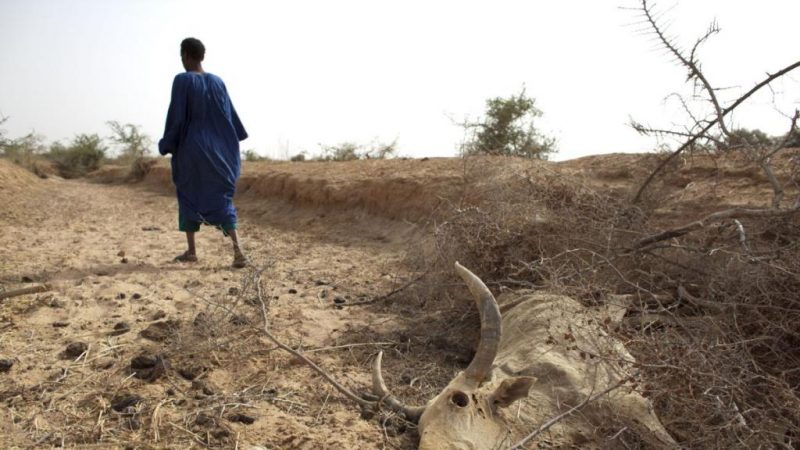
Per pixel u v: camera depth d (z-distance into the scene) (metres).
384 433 3.29
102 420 3.34
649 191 5.90
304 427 3.35
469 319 5.05
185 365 4.07
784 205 5.34
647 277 4.60
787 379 3.50
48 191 18.36
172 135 6.93
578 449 3.04
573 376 3.32
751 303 3.75
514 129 10.49
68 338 4.52
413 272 6.15
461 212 5.41
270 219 12.59
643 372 3.19
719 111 4.33
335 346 4.66
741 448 2.86
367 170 12.48
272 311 5.35
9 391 3.65
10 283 6.11
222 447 3.14
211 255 8.03
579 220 5.09
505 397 3.04
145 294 5.77
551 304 3.99
